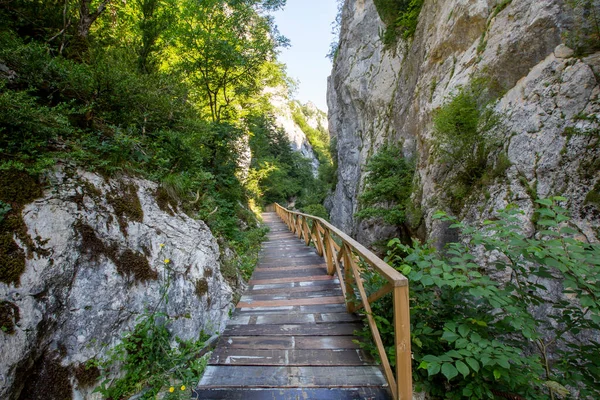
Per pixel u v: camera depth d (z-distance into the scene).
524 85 4.59
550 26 4.48
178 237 2.98
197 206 4.14
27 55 2.63
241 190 8.68
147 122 4.07
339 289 4.03
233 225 5.96
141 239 2.60
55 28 4.15
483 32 6.20
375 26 14.75
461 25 7.01
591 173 3.27
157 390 2.06
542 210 1.69
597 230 3.02
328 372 2.21
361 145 15.09
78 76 2.91
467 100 5.48
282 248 7.39
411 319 2.13
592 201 3.14
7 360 1.55
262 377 2.17
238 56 7.83
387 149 10.34
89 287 2.09
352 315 3.18
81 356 1.94
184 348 2.55
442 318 2.07
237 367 2.31
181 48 7.74
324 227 4.87
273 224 14.30
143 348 2.28
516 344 1.90
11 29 3.44
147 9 5.24
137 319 2.31
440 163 6.09
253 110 11.30
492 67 5.40
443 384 2.03
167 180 3.30
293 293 3.97
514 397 1.69
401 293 1.69
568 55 4.08
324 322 3.04
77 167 2.38
